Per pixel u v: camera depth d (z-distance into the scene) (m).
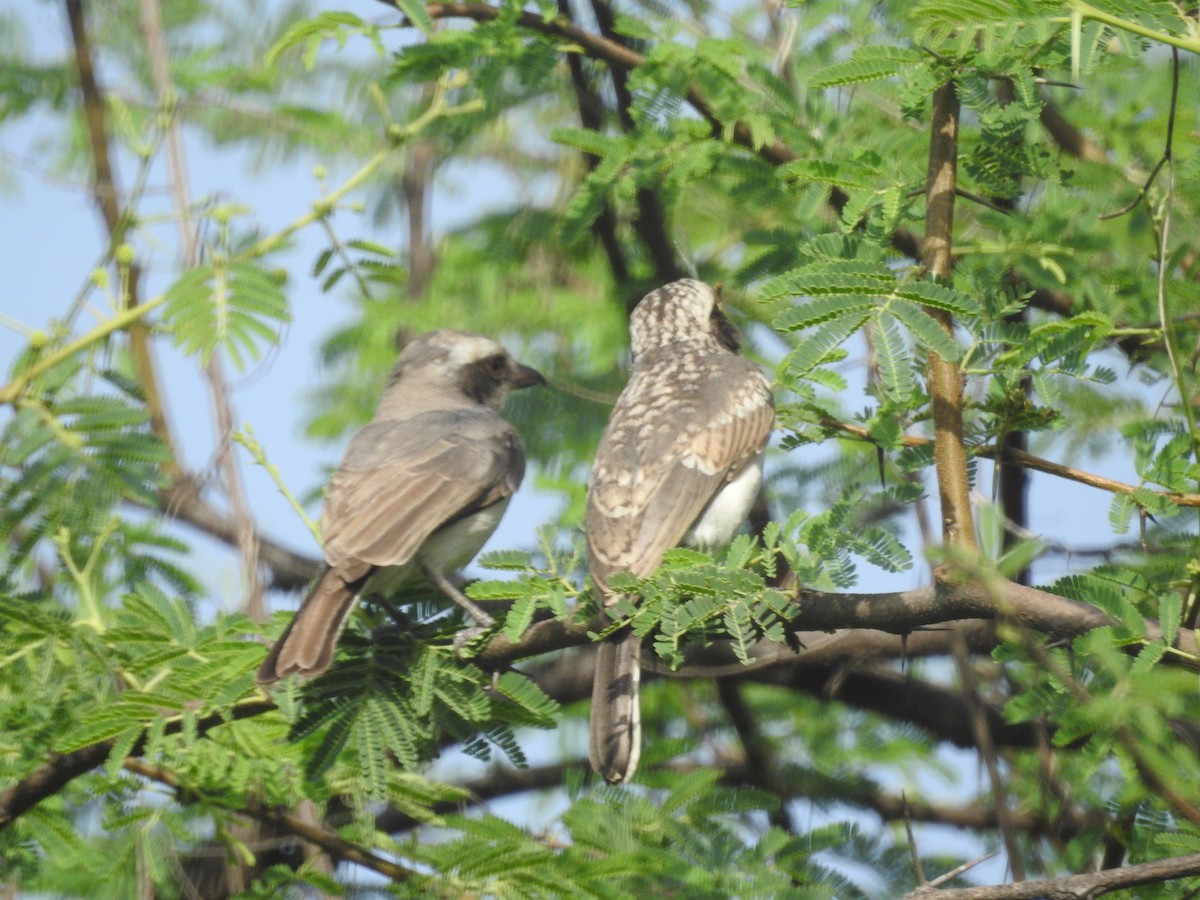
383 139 15.96
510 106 15.12
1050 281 12.16
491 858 10.08
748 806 10.66
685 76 13.23
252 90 16.28
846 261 9.79
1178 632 9.00
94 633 10.67
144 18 14.52
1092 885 8.58
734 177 13.80
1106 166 12.91
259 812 11.20
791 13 13.45
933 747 14.71
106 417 11.87
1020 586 9.36
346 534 11.31
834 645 14.31
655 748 11.20
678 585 9.91
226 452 13.02
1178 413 11.75
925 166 12.39
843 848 11.78
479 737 10.74
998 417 10.66
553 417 15.67
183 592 12.34
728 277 14.47
